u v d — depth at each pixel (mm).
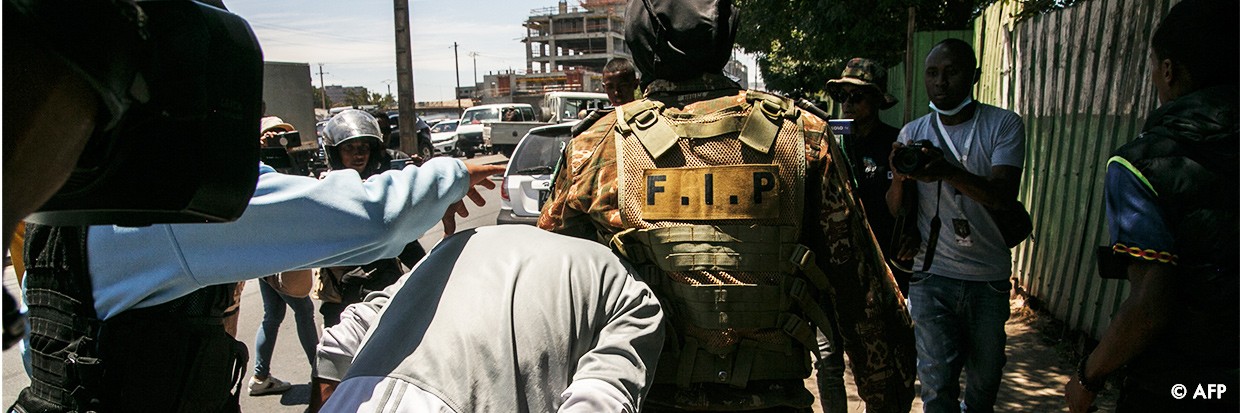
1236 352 1647
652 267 1692
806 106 1791
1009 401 3863
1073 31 4793
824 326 1726
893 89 11523
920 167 2574
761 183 1640
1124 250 1687
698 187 1644
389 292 1597
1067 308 4742
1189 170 1620
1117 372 1876
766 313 1646
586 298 1431
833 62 12945
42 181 623
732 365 1674
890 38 9984
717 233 1628
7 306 580
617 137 1709
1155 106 3604
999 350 2971
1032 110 5672
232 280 1454
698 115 1698
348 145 3689
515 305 1365
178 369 1547
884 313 1752
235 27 914
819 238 1720
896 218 3043
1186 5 1736
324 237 1387
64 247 1460
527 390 1312
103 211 802
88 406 1444
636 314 1492
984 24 7246
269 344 4312
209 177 842
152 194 798
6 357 3502
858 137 3516
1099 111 4332
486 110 28703
